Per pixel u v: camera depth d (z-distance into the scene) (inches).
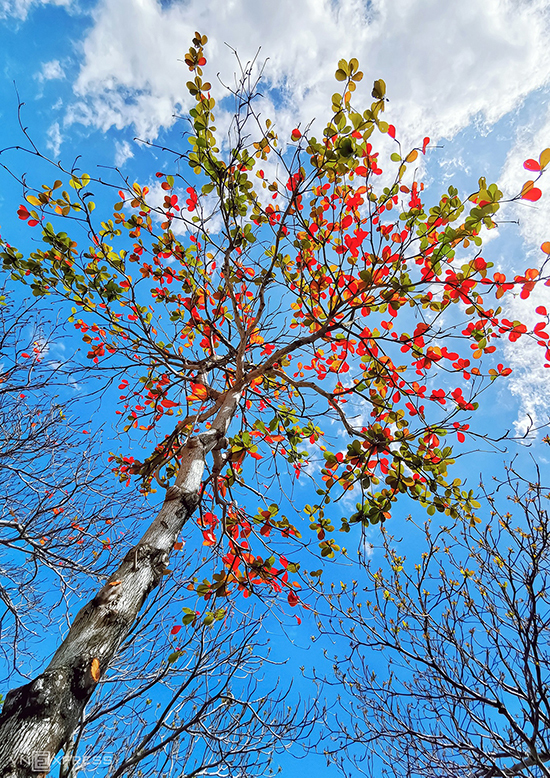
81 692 69.8
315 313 197.5
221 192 166.6
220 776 157.2
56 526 200.7
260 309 179.8
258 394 228.1
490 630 179.9
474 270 136.9
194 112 157.1
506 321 151.9
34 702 64.6
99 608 82.5
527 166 112.7
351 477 178.9
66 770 126.8
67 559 184.9
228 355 220.5
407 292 156.6
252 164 171.8
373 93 129.4
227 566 174.9
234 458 179.5
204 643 164.4
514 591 169.0
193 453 136.3
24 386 203.5
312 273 184.2
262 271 174.4
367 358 193.5
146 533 104.2
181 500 115.3
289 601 168.1
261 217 189.8
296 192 157.4
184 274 219.0
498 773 154.1
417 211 144.7
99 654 75.0
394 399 185.5
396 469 172.4
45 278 178.5
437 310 157.9
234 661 165.8
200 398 216.7
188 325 227.3
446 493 173.0
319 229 178.7
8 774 55.7
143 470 212.4
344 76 132.0
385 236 158.4
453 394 172.4
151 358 203.2
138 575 92.2
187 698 171.6
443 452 168.7
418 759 181.9
